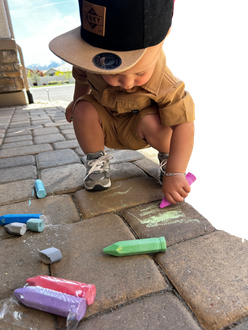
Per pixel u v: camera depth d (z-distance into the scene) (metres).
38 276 0.75
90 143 1.31
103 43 0.80
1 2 4.63
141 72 0.91
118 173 1.53
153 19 0.77
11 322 0.67
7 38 4.88
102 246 0.93
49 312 0.68
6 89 5.13
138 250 0.87
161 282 0.77
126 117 1.32
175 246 0.92
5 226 1.02
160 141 1.28
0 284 0.78
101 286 0.76
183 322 0.65
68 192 1.35
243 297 0.71
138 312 0.68
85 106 1.28
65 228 1.04
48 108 4.77
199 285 0.75
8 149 2.09
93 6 0.76
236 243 0.92
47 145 2.17
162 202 1.17
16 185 1.41
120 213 1.14
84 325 0.66
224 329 0.64
